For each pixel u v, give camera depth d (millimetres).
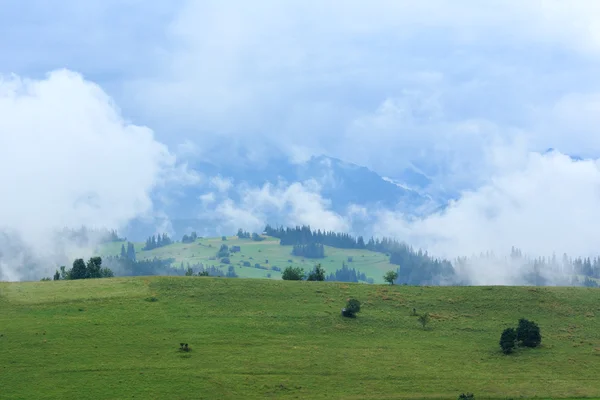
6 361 109750
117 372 107562
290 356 117750
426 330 136000
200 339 124312
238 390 102000
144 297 148000
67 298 145750
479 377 109438
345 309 142500
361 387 104125
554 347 126312
